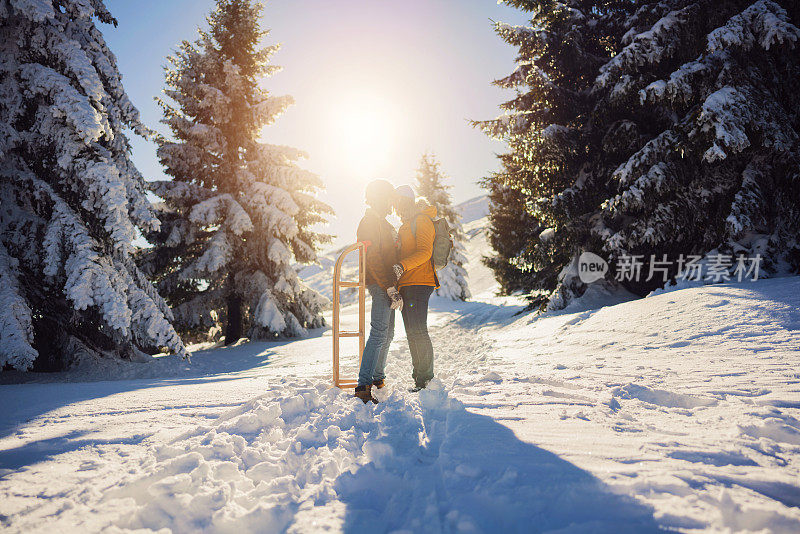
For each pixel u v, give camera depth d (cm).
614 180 1302
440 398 337
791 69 1083
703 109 1017
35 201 1045
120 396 441
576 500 149
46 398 466
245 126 2005
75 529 147
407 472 190
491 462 188
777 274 1026
